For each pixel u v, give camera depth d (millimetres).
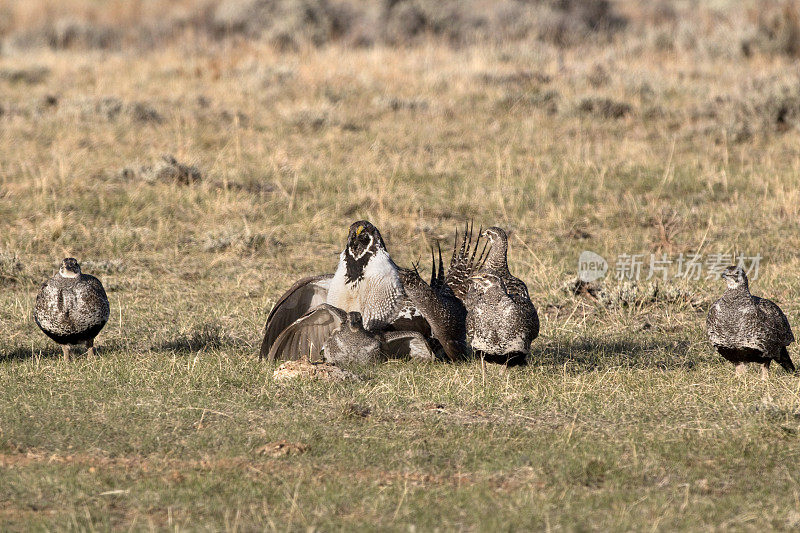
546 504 15742
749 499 16078
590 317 30984
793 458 17969
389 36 96625
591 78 70438
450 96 67062
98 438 19062
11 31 106938
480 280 23094
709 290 34031
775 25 81062
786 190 46281
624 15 109500
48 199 42219
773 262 37406
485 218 43750
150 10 112812
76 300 23906
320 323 25953
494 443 18906
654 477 17234
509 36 96000
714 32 85812
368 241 25453
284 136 56500
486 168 50875
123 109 58875
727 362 25438
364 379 23641
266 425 20031
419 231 41625
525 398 21984
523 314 22688
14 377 23031
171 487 16547
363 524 15031
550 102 64750
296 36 92312
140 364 24281
